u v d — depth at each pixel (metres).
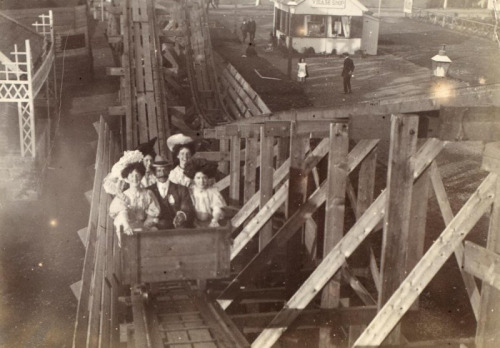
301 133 9.84
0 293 13.01
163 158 8.67
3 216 16.78
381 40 43.00
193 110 26.12
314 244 12.09
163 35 27.75
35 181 17.92
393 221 7.66
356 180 17.27
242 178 17.09
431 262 7.23
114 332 8.95
